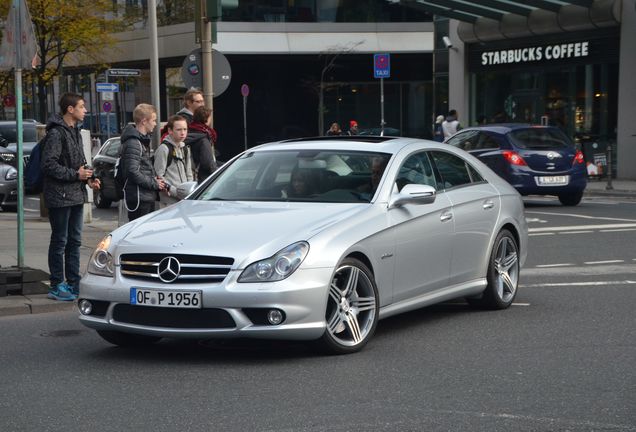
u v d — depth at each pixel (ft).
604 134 105.40
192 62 51.88
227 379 23.26
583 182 71.36
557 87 112.27
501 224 32.50
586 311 31.78
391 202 27.68
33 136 100.27
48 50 151.43
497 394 21.56
